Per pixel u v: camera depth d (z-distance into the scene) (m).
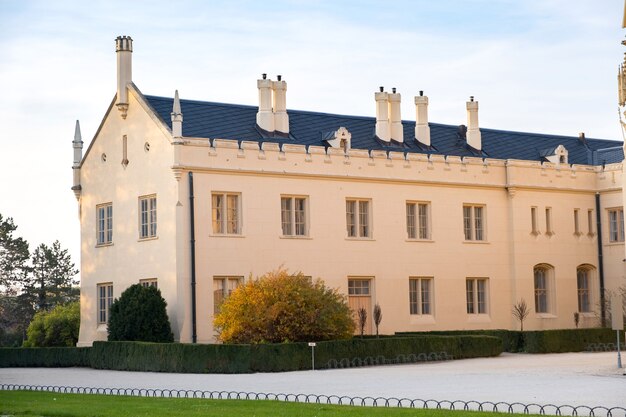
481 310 59.75
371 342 45.12
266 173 52.16
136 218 52.69
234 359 41.84
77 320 64.38
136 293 49.12
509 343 54.41
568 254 62.56
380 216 56.12
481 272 59.53
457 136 63.41
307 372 40.72
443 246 58.25
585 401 26.97
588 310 63.28
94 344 48.31
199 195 50.19
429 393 30.05
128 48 54.06
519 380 34.06
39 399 29.44
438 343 47.91
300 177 53.41
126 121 53.78
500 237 60.47
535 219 61.62
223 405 26.41
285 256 52.53
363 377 37.03
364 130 59.69
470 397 28.61
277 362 41.94
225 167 50.94
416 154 57.66
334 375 38.47
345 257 54.62
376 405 26.64
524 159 64.25
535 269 61.91
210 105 54.91
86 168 56.88
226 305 45.50
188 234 49.72
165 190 50.59
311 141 56.62
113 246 54.38
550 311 61.91
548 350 53.44
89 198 56.50
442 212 58.41
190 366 42.97
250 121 55.62
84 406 26.94
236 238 51.09
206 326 49.75
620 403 26.42
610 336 56.12
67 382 38.84
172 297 49.75
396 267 56.38
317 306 45.16
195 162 50.19
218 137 53.22
